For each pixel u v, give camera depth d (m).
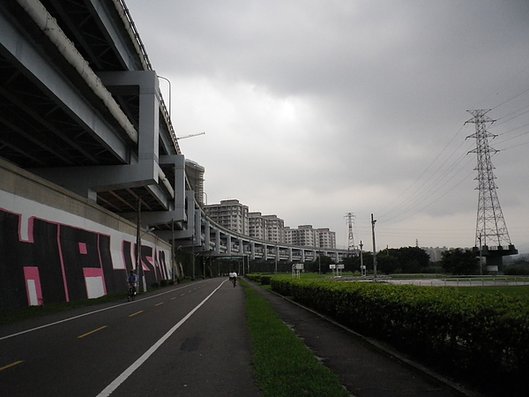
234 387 7.52
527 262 113.69
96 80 30.12
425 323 8.38
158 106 44.88
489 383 6.51
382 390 7.07
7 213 24.34
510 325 5.86
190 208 99.62
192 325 16.64
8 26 20.80
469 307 7.02
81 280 34.06
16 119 31.92
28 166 43.25
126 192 57.81
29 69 22.91
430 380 7.67
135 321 18.27
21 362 9.78
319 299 19.47
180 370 8.91
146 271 62.66
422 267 122.44
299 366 8.39
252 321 16.34
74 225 34.84
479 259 86.44
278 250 192.25
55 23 23.19
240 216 195.88
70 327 16.41
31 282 25.86
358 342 11.99
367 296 12.04
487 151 68.00
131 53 40.94
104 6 32.00
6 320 18.33
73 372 8.76
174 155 76.06
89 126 32.06
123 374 8.57
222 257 146.12
